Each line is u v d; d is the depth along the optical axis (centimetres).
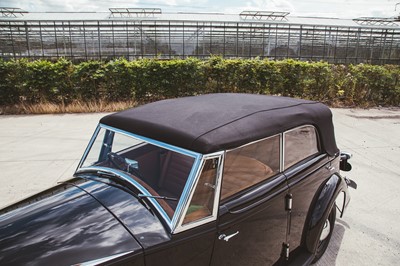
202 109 255
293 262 279
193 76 1179
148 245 174
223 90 1218
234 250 217
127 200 205
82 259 163
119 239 175
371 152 677
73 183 239
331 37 2802
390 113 1093
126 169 232
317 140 302
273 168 247
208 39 2708
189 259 191
